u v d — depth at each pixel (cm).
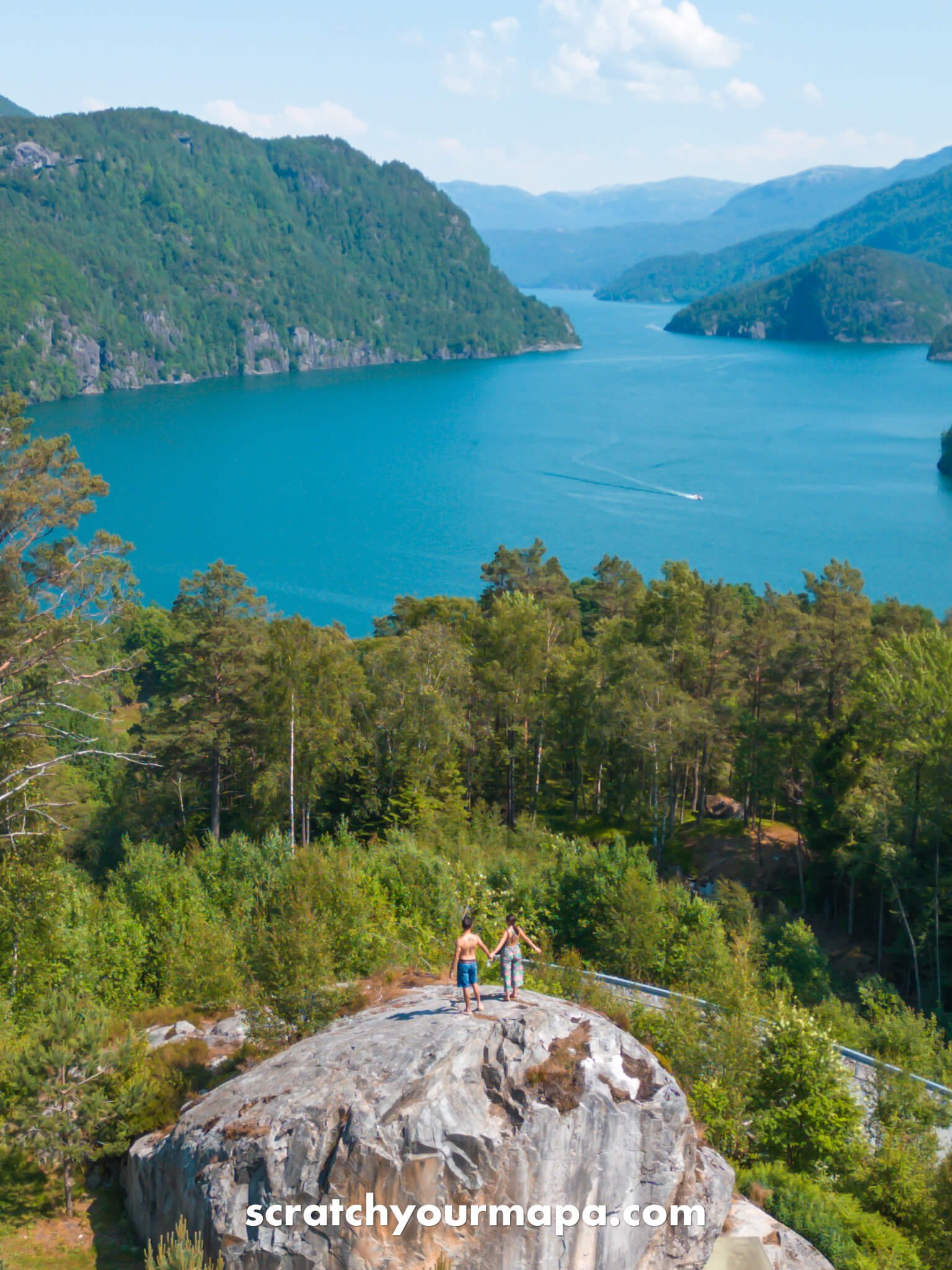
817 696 6531
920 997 4878
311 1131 1591
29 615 3916
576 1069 1641
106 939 3547
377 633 9662
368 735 6150
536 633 6781
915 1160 2594
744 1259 1730
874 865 5281
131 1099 2044
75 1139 1984
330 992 2405
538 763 6956
